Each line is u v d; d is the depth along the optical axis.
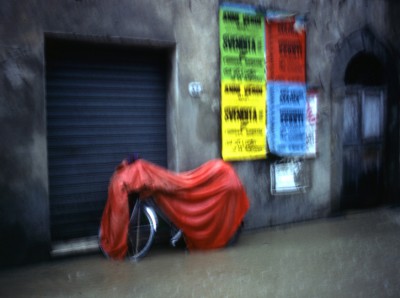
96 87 5.93
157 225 5.45
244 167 6.83
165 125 6.52
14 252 5.15
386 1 8.38
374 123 8.44
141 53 6.25
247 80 6.79
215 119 6.54
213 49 6.46
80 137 5.85
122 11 5.73
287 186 7.28
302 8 7.35
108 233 5.47
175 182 5.57
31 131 5.21
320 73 7.61
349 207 8.26
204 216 5.68
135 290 4.39
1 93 5.04
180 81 6.20
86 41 5.58
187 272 4.92
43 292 4.36
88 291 4.37
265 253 5.62
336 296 4.15
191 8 6.25
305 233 6.67
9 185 5.11
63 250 5.41
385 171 8.61
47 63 5.58
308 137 7.51
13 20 5.07
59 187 5.72
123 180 5.39
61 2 5.35
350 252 5.62
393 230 6.81
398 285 4.43
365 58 8.37
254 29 6.84
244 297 4.16
